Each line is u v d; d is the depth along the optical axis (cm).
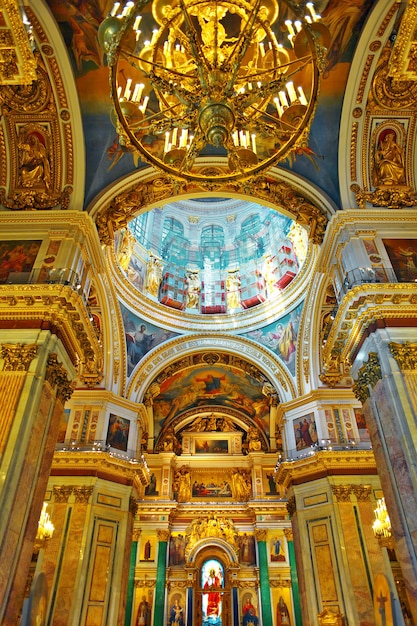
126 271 2166
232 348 2211
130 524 1638
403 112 1189
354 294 1013
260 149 1255
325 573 1448
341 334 1095
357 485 1546
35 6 985
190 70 848
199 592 2258
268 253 2430
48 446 945
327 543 1488
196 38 741
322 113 1195
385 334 954
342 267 1159
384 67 1122
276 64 827
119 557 1515
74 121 1166
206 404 2745
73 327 1051
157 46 789
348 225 1159
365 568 1403
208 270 2566
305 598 1479
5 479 793
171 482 2527
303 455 1708
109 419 1775
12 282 1055
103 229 1262
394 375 901
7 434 839
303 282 2044
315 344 1856
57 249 1111
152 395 2183
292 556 2297
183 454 2647
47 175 1202
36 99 1137
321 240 1269
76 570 1400
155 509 2406
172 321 2248
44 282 1050
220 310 2392
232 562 2312
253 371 2219
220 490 2559
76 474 1572
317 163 1238
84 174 1209
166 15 815
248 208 2722
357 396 1039
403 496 828
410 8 662
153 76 766
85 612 1365
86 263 1180
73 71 1116
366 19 1057
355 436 1688
